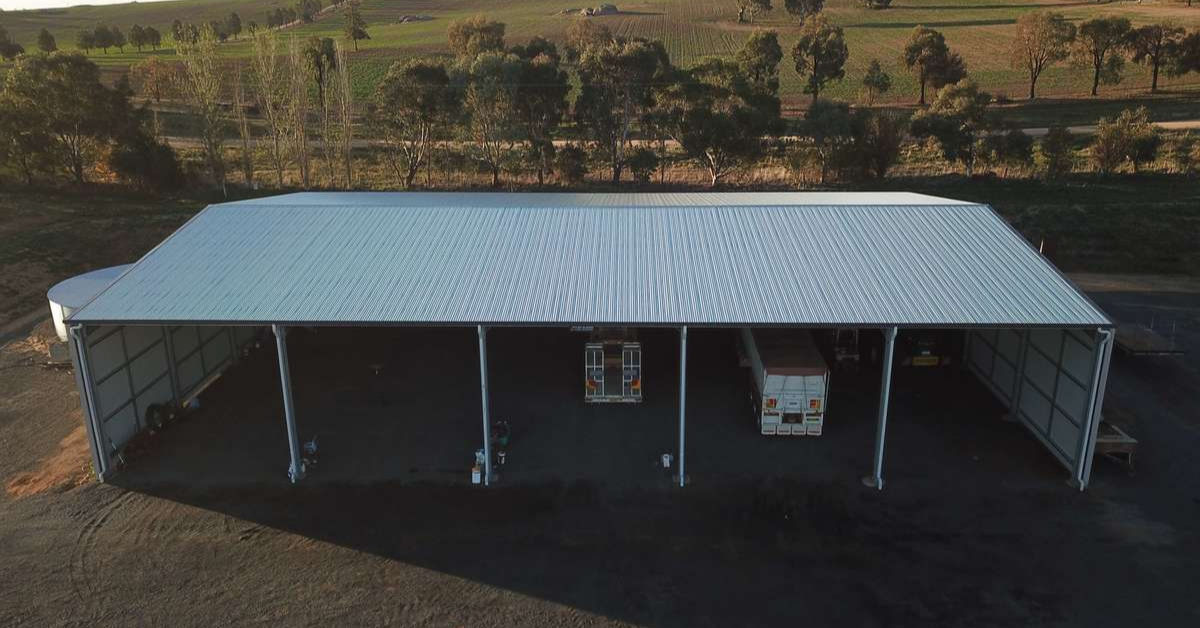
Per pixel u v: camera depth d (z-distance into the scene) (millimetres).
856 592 14945
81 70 52625
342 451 20312
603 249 21656
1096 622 14078
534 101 61062
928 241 21750
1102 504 17641
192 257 21344
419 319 17938
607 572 15602
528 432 21312
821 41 87500
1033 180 52969
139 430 20828
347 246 21969
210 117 55406
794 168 57250
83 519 17453
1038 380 20359
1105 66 85062
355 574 15578
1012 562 15719
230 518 17438
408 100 56688
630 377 22719
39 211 46844
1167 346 25516
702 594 14945
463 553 16219
